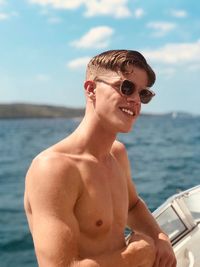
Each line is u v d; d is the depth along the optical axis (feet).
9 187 56.44
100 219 6.01
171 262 6.92
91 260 5.52
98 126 6.09
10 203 44.60
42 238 5.27
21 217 37.17
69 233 5.37
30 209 5.81
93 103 6.09
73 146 5.96
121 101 5.92
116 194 6.49
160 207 10.12
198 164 62.95
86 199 5.85
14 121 594.65
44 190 5.40
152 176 51.13
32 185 5.51
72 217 5.58
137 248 6.07
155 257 6.74
